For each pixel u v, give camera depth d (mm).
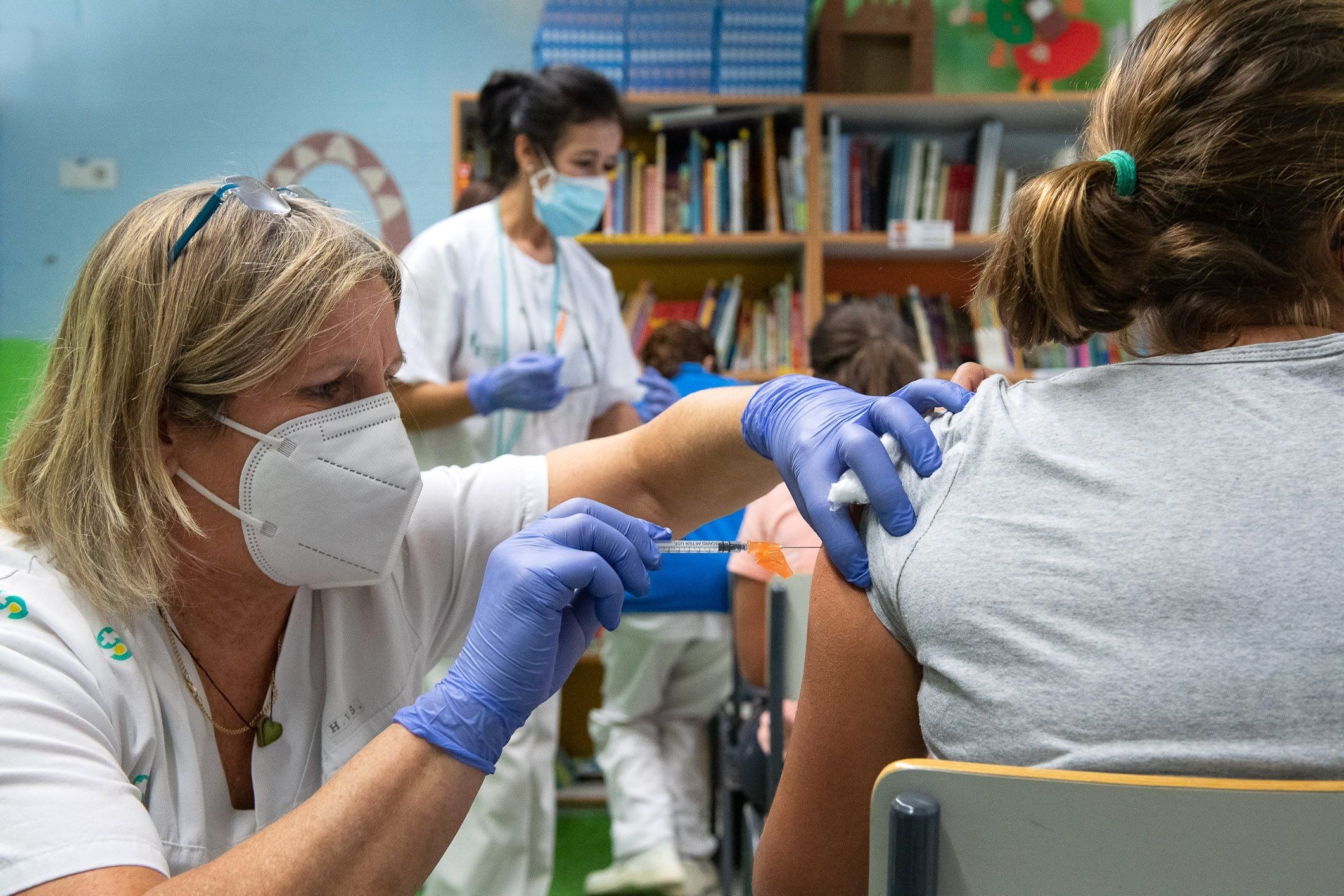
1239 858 573
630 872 2475
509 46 3600
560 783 3182
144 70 3525
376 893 689
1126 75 751
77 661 776
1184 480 638
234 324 785
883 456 759
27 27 3490
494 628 760
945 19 3600
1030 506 675
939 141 3541
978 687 656
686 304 3459
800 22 3242
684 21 3238
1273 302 698
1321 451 626
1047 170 808
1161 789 572
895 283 3604
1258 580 604
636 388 2434
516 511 1029
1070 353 3408
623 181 3293
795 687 1762
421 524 1000
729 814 2234
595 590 803
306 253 808
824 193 3330
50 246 3502
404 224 3594
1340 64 677
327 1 3568
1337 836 568
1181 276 700
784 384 966
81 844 680
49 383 858
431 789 715
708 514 1086
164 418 818
